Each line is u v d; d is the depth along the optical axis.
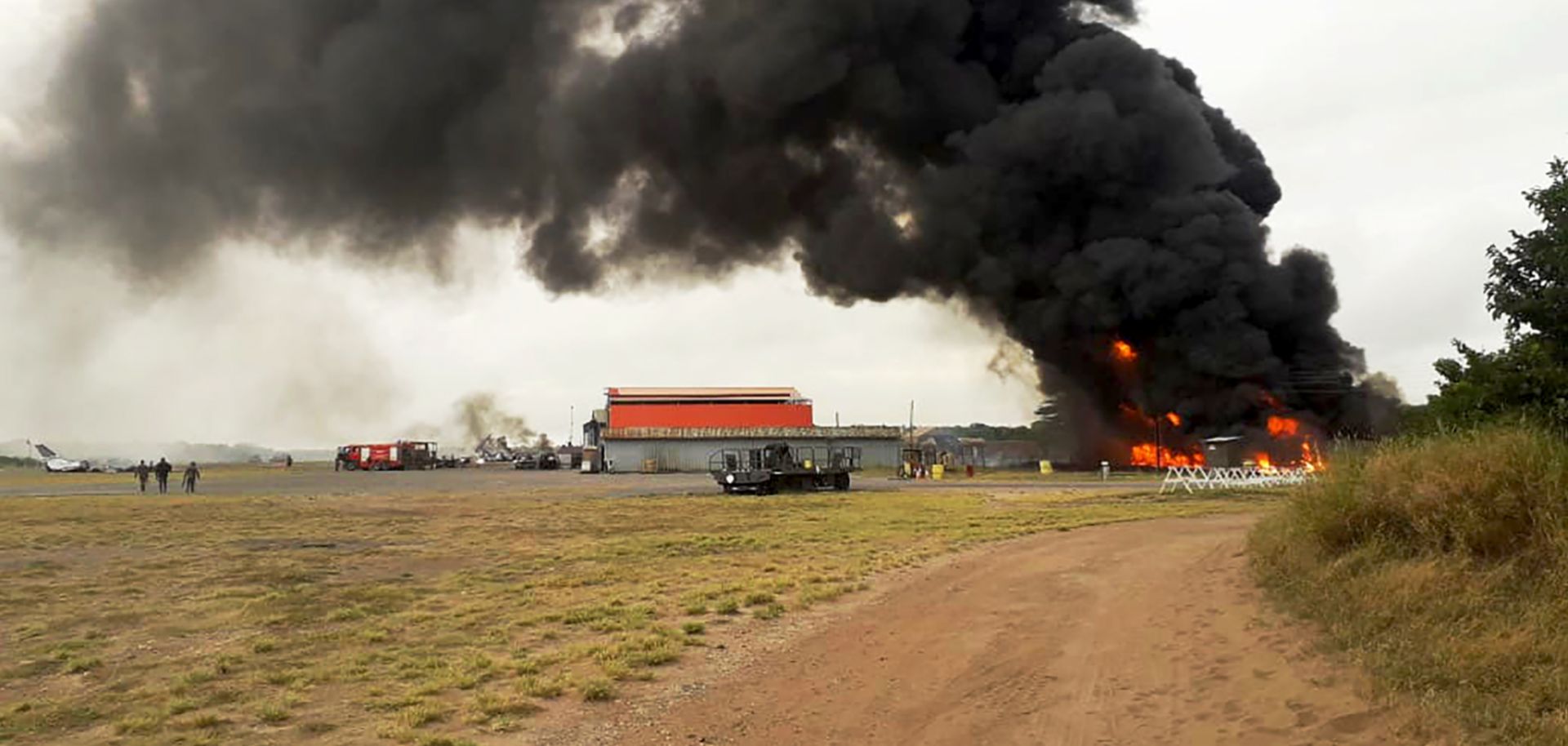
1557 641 6.27
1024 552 17.64
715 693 8.87
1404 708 6.07
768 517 28.30
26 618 13.09
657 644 10.72
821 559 17.78
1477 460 8.88
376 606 13.88
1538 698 5.71
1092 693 7.90
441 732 7.73
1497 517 8.16
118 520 30.02
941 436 84.56
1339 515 9.98
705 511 31.62
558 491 46.56
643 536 23.36
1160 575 13.15
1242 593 10.25
